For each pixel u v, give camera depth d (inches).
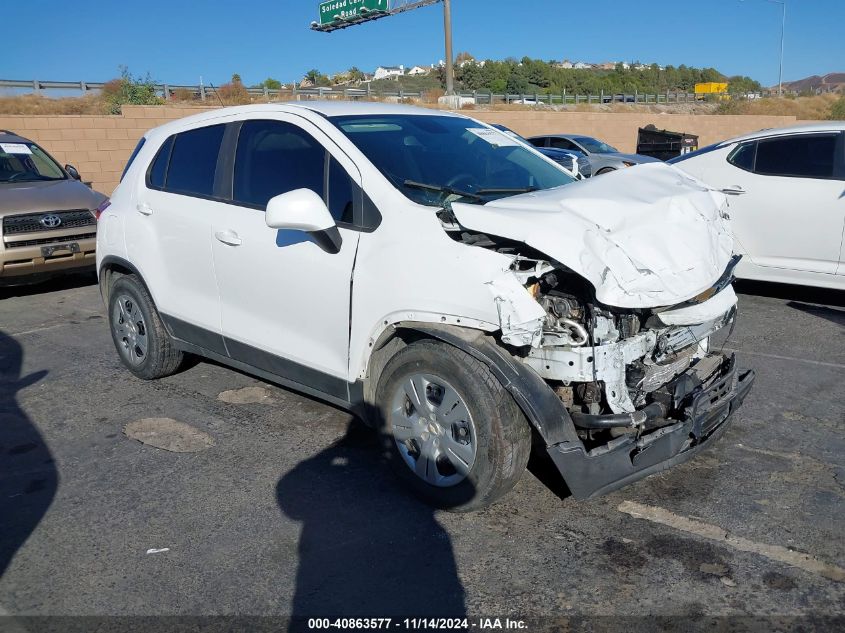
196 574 118.9
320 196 147.9
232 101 1103.6
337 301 142.6
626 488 143.7
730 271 138.5
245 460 159.3
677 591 112.0
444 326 126.1
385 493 143.8
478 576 116.9
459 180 149.3
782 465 152.3
